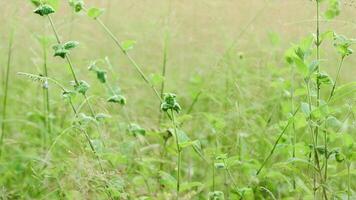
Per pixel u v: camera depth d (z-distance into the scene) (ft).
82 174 17.62
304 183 18.03
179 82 27.22
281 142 18.99
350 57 26.40
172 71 27.99
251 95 23.39
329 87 25.31
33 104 24.79
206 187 19.89
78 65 28.07
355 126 18.10
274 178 19.17
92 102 19.98
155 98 25.48
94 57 28.99
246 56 27.58
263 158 20.10
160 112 22.48
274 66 24.41
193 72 27.78
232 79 23.90
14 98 25.26
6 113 24.58
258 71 24.88
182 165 21.16
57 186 18.99
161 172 17.71
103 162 17.79
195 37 28.30
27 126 23.90
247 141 21.20
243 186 18.99
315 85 17.48
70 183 18.07
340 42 16.65
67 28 28.78
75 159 17.90
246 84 24.16
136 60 28.43
